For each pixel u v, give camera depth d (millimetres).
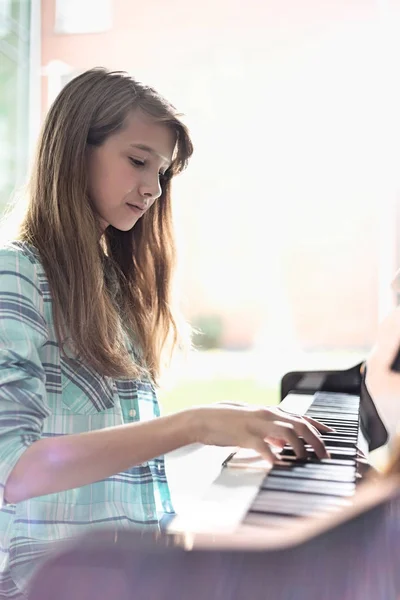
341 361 9148
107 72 1268
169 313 1537
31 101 5160
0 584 1088
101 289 1205
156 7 6711
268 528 596
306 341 11477
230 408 853
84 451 853
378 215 11086
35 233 1208
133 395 1260
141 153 1225
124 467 857
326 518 479
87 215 1211
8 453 884
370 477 803
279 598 433
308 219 11359
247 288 11625
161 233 1510
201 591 434
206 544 447
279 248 11523
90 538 458
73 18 5754
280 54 8383
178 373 1655
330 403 1581
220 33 7559
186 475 3684
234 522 638
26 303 1068
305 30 7770
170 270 1523
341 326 11383
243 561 436
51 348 1138
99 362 1163
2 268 1092
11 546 1104
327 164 11016
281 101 10375
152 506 1210
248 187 11406
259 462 886
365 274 11297
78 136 1211
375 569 440
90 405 1167
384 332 1306
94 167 1235
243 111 10672
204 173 11383
